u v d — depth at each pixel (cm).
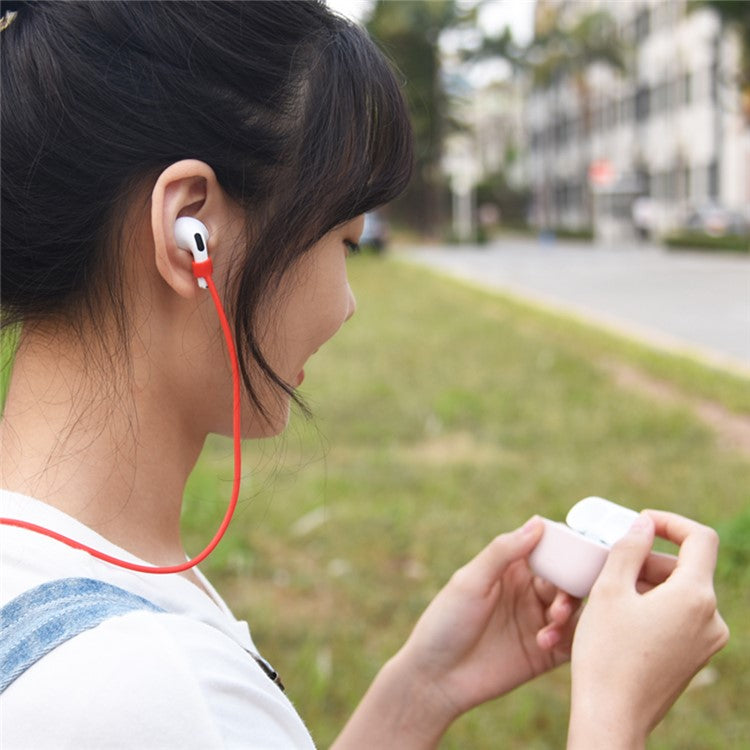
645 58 3691
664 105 3525
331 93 75
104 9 71
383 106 78
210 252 73
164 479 77
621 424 571
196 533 378
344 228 80
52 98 70
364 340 953
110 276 72
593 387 689
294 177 74
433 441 551
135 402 74
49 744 55
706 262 2111
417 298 1388
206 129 71
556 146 4859
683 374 716
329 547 374
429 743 110
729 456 507
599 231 3391
